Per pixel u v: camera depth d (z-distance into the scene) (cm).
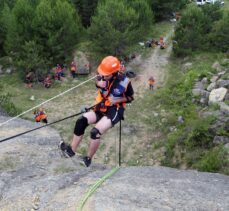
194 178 838
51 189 763
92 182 759
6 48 3484
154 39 4106
